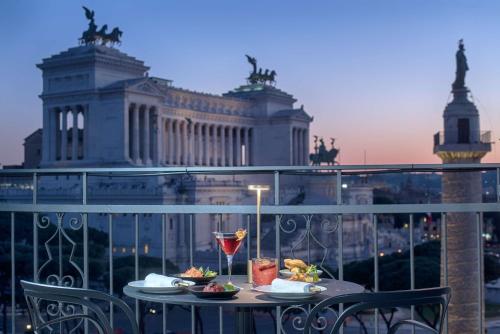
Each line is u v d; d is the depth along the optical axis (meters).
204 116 182.88
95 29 156.88
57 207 10.63
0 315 49.19
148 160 158.00
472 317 37.59
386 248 143.12
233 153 195.50
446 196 41.69
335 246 84.62
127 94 150.00
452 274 37.78
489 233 179.00
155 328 53.84
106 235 102.25
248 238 9.61
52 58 157.75
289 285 7.32
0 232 78.94
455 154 46.47
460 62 47.03
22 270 56.78
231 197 134.88
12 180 134.38
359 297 6.48
